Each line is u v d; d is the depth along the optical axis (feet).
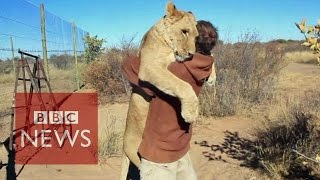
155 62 5.33
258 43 19.40
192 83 5.24
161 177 5.33
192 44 5.30
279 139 10.84
